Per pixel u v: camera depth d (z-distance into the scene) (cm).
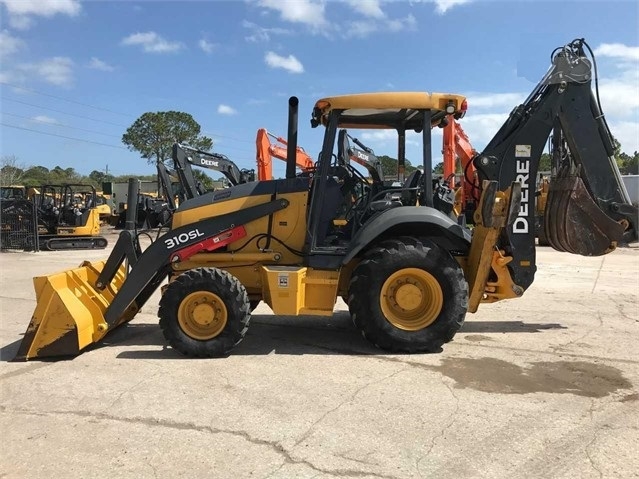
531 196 584
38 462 326
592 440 342
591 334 604
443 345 561
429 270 523
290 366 498
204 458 327
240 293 526
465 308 528
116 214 2655
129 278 571
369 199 587
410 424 369
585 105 586
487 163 587
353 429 363
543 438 346
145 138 4875
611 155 595
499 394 422
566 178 606
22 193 2045
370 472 307
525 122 586
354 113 592
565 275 1067
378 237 559
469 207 681
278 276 530
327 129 552
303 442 345
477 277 545
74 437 358
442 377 462
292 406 403
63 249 1844
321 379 461
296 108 578
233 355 536
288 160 589
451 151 881
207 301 528
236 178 744
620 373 469
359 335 609
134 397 426
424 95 543
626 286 933
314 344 573
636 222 599
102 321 568
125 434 361
